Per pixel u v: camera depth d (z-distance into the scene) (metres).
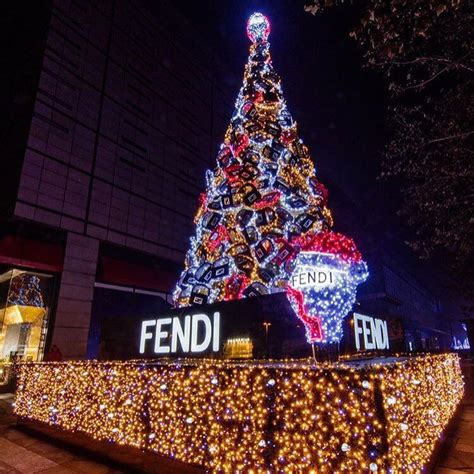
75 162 20.62
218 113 33.81
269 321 6.30
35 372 7.82
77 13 22.47
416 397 4.41
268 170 8.42
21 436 6.99
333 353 5.61
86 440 6.21
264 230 7.78
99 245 21.22
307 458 3.67
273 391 4.07
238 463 4.14
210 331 6.89
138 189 24.33
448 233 9.66
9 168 18.97
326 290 5.25
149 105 26.66
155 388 5.35
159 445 5.06
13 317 16.97
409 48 6.65
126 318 8.55
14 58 22.20
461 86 8.12
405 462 3.57
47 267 18.08
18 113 20.19
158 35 28.88
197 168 29.95
